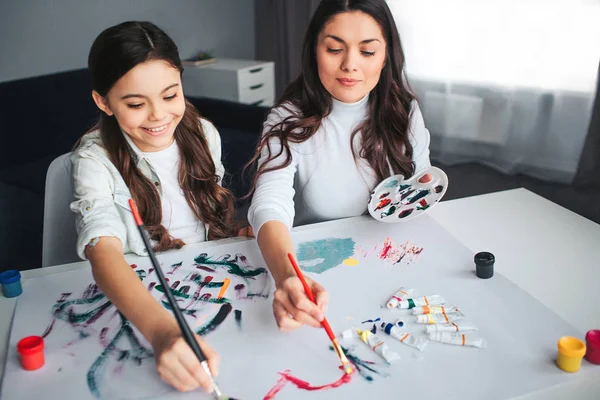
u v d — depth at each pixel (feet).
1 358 2.43
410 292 2.71
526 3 9.17
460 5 9.82
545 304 2.69
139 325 2.43
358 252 3.13
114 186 3.50
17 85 8.10
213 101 8.90
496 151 10.11
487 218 3.58
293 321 2.45
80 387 2.23
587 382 2.17
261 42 13.19
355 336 2.45
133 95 3.00
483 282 2.80
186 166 3.72
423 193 3.58
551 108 9.29
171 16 11.40
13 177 7.59
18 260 6.32
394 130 3.90
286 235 3.12
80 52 10.03
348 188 4.00
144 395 2.18
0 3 8.80
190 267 3.07
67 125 8.56
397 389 2.13
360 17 3.22
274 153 3.82
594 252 3.15
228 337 2.49
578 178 9.12
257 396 2.13
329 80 3.44
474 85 10.00
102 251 2.89
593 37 8.65
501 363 2.24
